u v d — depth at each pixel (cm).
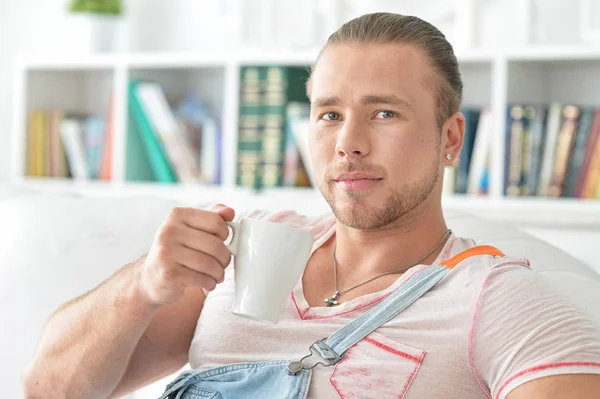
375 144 132
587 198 306
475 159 321
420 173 134
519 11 340
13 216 209
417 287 129
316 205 217
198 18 400
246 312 110
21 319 193
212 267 117
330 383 125
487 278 124
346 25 140
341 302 137
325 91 135
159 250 117
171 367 159
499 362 118
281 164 350
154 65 371
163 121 372
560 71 338
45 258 198
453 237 142
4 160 431
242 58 353
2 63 435
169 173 374
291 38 367
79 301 142
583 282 156
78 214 204
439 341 123
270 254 109
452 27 347
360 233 140
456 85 141
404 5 355
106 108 426
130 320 133
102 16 396
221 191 356
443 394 121
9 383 190
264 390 130
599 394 109
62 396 142
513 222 311
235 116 356
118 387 153
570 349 112
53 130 398
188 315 156
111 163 384
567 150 308
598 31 320
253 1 373
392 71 132
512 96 325
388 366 124
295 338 133
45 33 429
